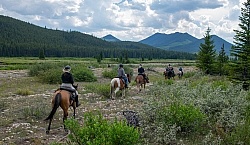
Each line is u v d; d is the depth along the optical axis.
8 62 76.81
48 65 39.84
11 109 15.16
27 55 141.12
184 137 9.28
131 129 6.69
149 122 10.25
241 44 22.62
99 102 17.75
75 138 7.04
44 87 26.27
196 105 10.70
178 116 9.35
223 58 39.06
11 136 10.34
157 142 8.84
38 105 15.63
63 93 11.34
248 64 21.56
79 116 13.62
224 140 8.22
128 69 44.41
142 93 22.03
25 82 30.69
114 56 178.12
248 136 7.99
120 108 15.15
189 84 16.36
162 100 10.92
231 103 10.92
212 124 9.72
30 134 10.65
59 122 12.62
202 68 39.72
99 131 6.62
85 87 25.41
